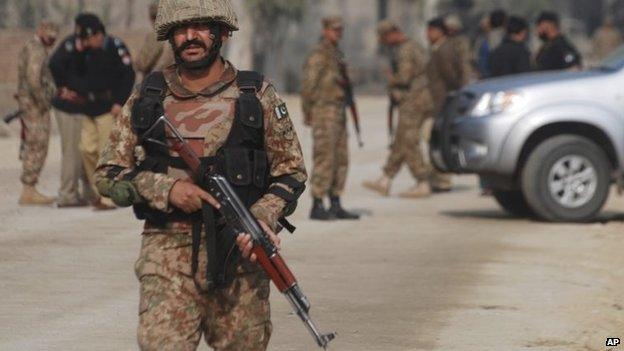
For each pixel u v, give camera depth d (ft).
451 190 107.34
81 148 85.25
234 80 32.53
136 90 32.58
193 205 31.32
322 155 82.12
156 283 31.60
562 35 99.81
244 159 32.04
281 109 32.53
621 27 375.86
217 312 31.96
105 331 48.98
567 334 49.42
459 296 56.85
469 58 106.01
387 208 92.27
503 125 83.71
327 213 83.35
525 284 60.08
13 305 53.67
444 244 72.90
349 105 83.20
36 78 84.69
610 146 84.33
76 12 172.65
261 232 31.19
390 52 102.37
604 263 66.64
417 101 98.84
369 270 63.46
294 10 250.78
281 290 31.32
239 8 223.71
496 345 47.37
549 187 83.51
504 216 88.58
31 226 76.74
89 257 65.92
